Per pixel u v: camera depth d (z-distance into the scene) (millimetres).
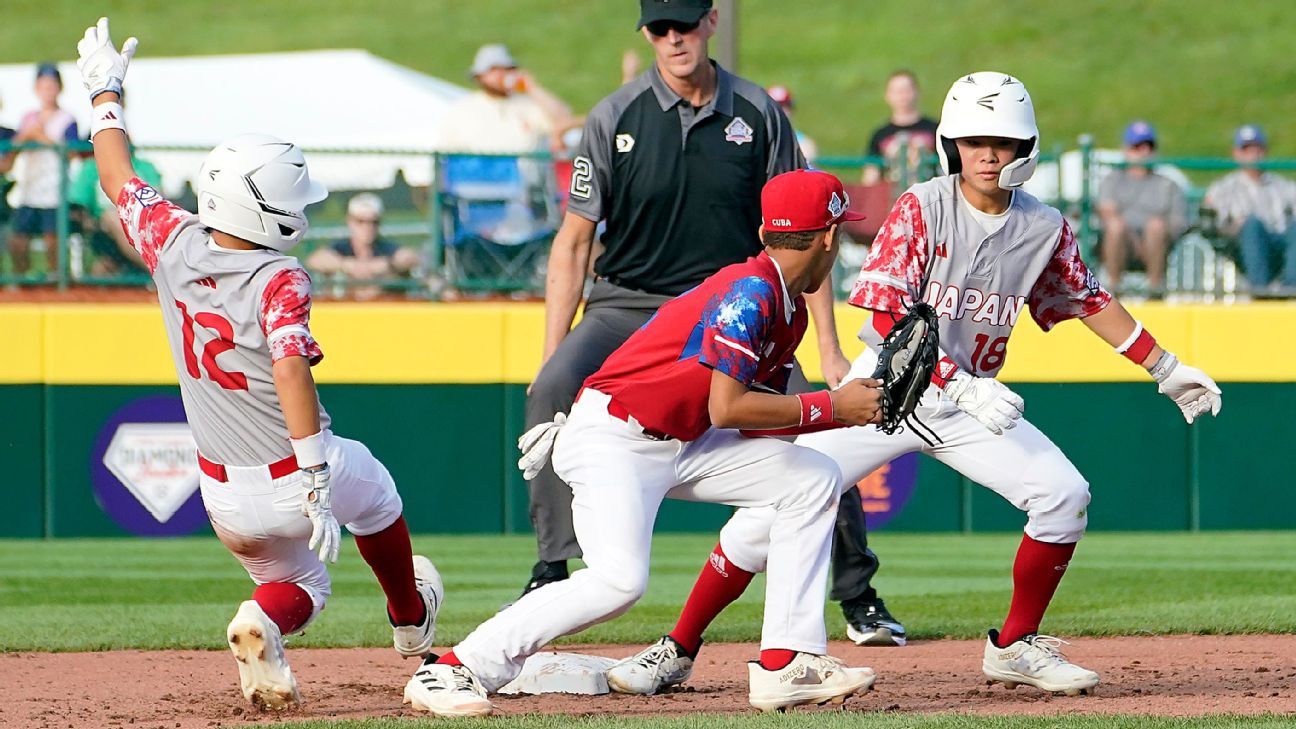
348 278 38312
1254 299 38156
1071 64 118188
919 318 16281
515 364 37531
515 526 37656
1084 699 18219
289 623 17219
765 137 22984
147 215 17062
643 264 22922
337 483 16984
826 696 17078
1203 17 124062
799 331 16938
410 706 18062
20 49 123938
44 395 37062
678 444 16672
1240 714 16938
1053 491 17953
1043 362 37375
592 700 18391
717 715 16609
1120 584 29750
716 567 18391
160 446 37281
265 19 132750
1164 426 37562
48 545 36250
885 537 37156
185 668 21562
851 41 123438
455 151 38312
